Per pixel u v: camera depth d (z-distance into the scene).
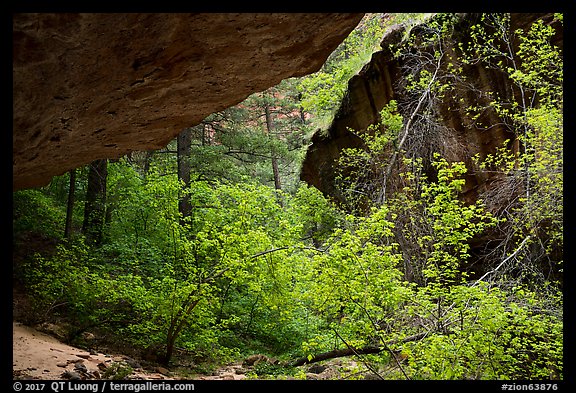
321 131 14.82
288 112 24.33
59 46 2.83
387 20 13.63
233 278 9.12
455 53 11.58
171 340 8.78
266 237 9.04
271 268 9.00
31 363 5.85
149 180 10.68
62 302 9.37
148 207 11.48
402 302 6.95
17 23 2.58
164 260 11.12
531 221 8.19
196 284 8.90
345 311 7.00
